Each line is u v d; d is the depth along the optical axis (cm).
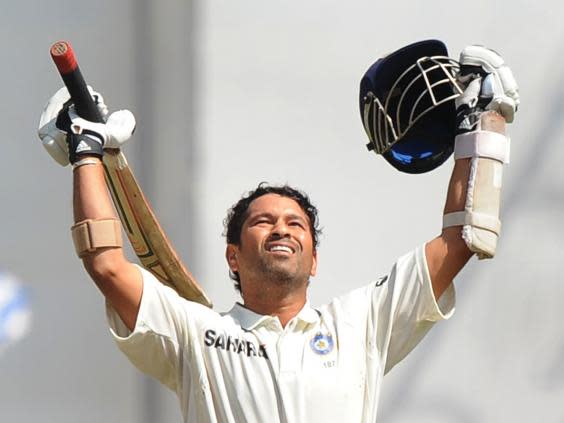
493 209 1475
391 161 1545
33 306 2231
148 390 2223
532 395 2212
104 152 1477
